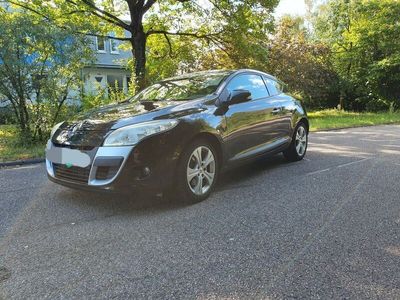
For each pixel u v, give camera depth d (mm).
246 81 5453
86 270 2797
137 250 3115
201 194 4348
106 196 4605
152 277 2686
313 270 2760
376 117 17797
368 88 22859
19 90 8906
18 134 9273
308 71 18672
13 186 5344
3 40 8430
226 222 3711
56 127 4629
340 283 2582
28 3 13320
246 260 2920
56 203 4410
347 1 22938
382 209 4078
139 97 5434
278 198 4488
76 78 9578
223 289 2521
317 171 5906
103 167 3777
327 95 23703
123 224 3697
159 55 16906
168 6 15391
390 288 2518
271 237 3348
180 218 3832
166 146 3908
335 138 10336
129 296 2453
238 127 4895
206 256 2994
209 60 17188
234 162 4891
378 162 6598
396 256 2977
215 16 15008
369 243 3215
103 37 13680
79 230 3564
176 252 3068
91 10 13805
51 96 9164
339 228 3547
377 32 21750
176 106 4344
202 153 4395
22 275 2738
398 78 21875
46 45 8836
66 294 2484
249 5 14469
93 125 4082
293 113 6344
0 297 2457
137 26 14148
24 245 3254
